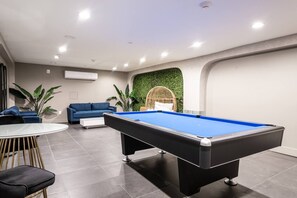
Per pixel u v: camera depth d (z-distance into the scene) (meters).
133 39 3.62
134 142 3.12
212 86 5.05
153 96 6.90
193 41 3.73
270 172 2.70
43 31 3.16
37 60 5.97
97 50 4.52
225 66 4.71
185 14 2.50
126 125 2.54
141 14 2.51
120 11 2.42
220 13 2.47
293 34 3.22
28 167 1.45
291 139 3.52
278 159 3.26
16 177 1.28
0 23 2.80
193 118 3.01
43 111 6.48
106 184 2.31
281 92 3.65
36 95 6.01
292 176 2.57
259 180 2.44
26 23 2.81
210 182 2.13
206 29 3.07
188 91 5.48
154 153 3.49
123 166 2.87
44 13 2.47
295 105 3.46
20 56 5.33
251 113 4.16
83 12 2.45
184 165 1.97
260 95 3.99
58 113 7.20
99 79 8.04
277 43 3.43
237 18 2.62
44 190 1.64
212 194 2.09
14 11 2.41
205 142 1.37
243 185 2.30
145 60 5.79
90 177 2.49
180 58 5.39
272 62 3.78
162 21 2.74
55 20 2.70
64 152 3.54
